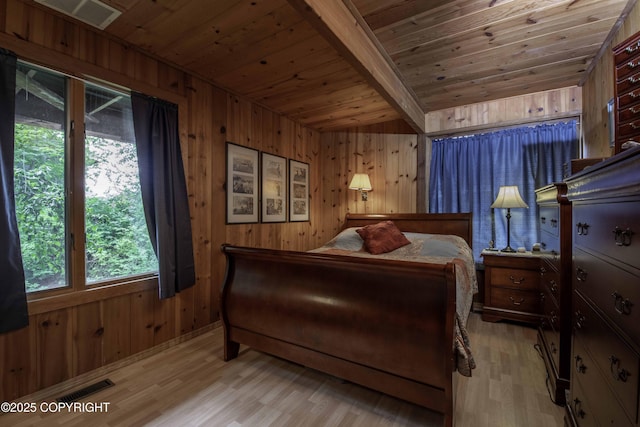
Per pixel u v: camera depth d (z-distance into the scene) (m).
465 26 1.99
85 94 2.03
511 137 3.26
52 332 1.83
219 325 2.90
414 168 3.86
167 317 2.45
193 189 2.66
